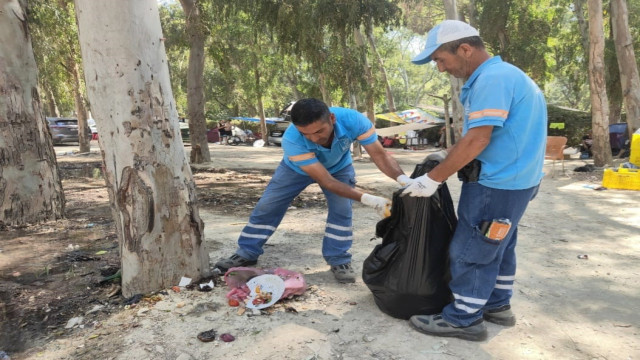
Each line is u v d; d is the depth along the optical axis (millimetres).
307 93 20062
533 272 3996
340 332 2873
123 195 3264
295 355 2605
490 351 2662
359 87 16281
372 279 3078
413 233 2875
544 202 7523
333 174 3723
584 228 5676
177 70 28625
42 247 4848
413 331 2891
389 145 25438
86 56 3146
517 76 2432
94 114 3227
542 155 2576
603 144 12086
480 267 2666
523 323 3014
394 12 14773
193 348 2689
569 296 3467
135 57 3111
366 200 3164
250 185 10055
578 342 2770
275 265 4164
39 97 6125
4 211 5824
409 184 2768
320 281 3746
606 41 18875
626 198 7875
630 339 2801
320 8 13727
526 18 22078
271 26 14430
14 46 5789
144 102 3182
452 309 2799
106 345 2748
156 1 3262
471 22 21906
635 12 19422
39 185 6062
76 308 3285
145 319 3031
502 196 2529
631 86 13180
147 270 3381
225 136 29484
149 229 3334
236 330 2891
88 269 4113
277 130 26203
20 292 3582
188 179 3512
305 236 5254
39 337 2873
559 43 25016
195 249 3580
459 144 2443
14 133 5836
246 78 25359
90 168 13258
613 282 3758
